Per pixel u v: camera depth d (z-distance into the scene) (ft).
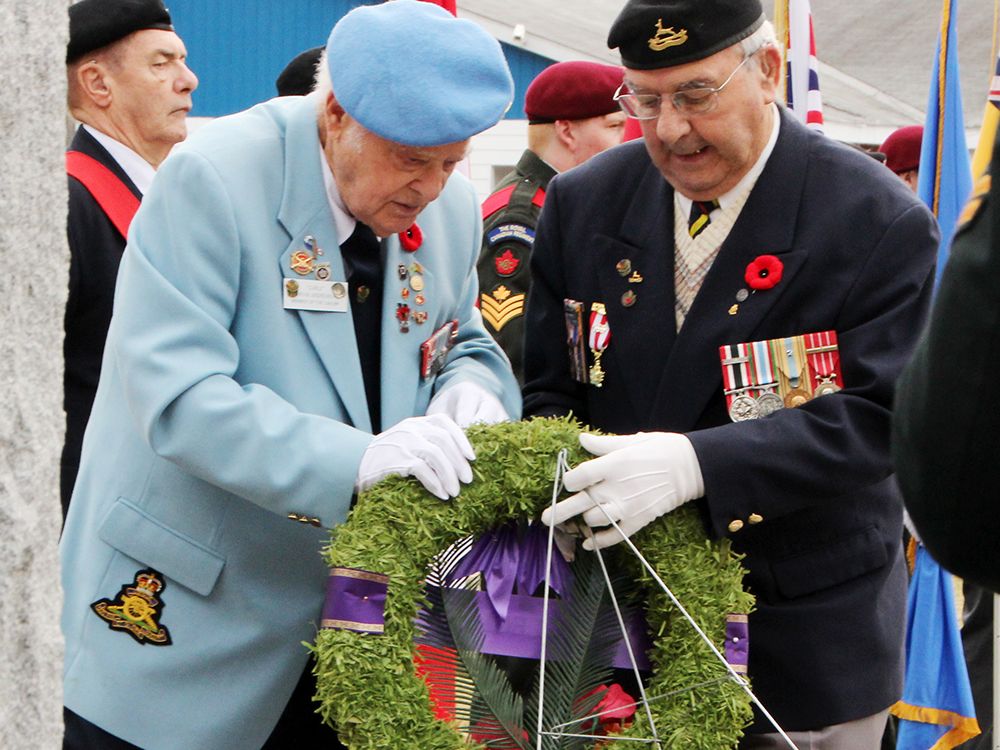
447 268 12.12
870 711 11.53
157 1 15.94
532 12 43.39
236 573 11.03
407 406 11.54
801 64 19.58
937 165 19.75
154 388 10.36
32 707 6.39
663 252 11.81
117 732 10.99
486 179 44.14
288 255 10.96
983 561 6.29
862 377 10.87
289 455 10.27
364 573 9.82
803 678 11.39
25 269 6.37
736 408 11.12
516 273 17.29
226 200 10.71
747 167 11.32
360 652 9.70
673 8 10.72
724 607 10.24
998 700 18.19
